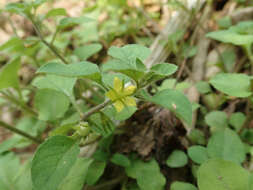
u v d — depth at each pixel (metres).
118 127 0.15
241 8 0.21
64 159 0.08
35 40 0.15
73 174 0.11
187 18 0.21
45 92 0.14
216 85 0.11
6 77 0.14
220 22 0.20
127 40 0.24
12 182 0.12
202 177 0.09
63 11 0.14
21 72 0.25
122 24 0.25
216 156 0.11
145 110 0.15
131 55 0.09
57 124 0.14
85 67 0.08
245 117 0.14
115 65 0.08
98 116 0.10
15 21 0.30
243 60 0.17
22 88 0.20
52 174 0.08
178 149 0.14
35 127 0.16
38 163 0.08
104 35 0.24
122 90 0.08
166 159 0.14
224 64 0.18
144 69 0.08
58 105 0.14
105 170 0.15
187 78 0.19
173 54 0.20
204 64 0.19
